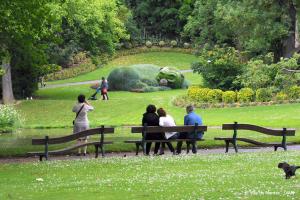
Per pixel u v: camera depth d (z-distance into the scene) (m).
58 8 46.75
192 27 62.25
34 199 13.25
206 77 49.12
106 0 58.12
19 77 52.25
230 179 15.54
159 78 61.31
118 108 44.72
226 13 46.75
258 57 48.38
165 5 97.38
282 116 37.41
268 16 44.44
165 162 19.23
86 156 22.47
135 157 20.83
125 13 87.44
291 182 14.89
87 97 56.28
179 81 61.34
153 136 22.11
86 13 52.66
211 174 16.52
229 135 28.36
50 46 51.94
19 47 29.12
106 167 18.31
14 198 13.38
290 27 46.25
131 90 60.09
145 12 97.25
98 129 21.41
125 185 14.92
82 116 23.58
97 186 14.87
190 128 22.20
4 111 35.25
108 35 58.66
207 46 58.31
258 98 42.78
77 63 79.12
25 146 24.88
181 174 16.61
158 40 94.19
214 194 13.33
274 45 48.06
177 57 88.88
